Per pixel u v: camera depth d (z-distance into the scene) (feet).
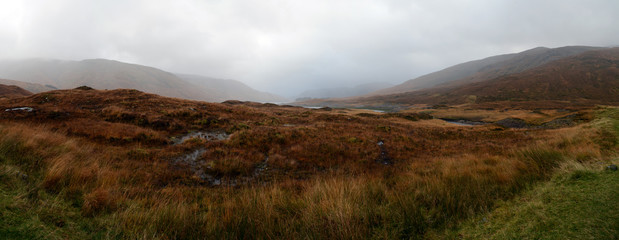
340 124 84.69
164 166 29.89
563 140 33.42
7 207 9.66
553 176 15.58
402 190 17.97
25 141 21.56
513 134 72.79
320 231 11.34
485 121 203.31
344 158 40.98
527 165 20.77
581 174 14.25
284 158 38.63
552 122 133.49
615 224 8.34
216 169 30.48
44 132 31.60
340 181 20.71
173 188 22.25
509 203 13.05
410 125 109.81
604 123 36.99
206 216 13.53
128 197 16.60
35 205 10.92
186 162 33.99
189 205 17.11
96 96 88.63
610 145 25.04
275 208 15.28
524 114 197.77
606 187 11.55
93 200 12.85
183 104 92.38
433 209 13.21
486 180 18.01
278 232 11.98
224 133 58.80
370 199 15.74
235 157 35.94
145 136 43.83
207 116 74.49
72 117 53.93
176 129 57.06
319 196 16.52
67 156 21.98
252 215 13.41
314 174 31.86
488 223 11.18
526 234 9.34
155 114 67.62
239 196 18.53
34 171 16.12
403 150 50.52
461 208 13.48
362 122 105.70
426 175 24.98
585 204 10.34
